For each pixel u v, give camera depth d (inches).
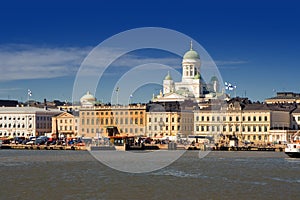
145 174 4261.8
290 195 3166.8
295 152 6427.2
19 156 6599.4
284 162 5620.1
